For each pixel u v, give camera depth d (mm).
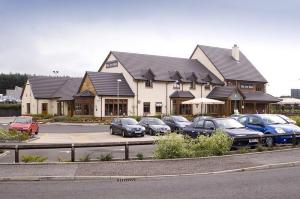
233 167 14023
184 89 55656
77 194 9984
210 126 19797
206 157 15844
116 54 54812
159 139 16641
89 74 50844
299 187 10375
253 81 61688
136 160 15562
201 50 62125
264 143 19484
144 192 10164
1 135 26125
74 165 14438
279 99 60719
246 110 58750
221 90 56750
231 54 64750
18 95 101250
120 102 50406
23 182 11992
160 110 53469
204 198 9281
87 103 50406
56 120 50125
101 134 33312
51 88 64062
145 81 52281
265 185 10734
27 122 30516
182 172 13336
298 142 20141
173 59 59406
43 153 19594
